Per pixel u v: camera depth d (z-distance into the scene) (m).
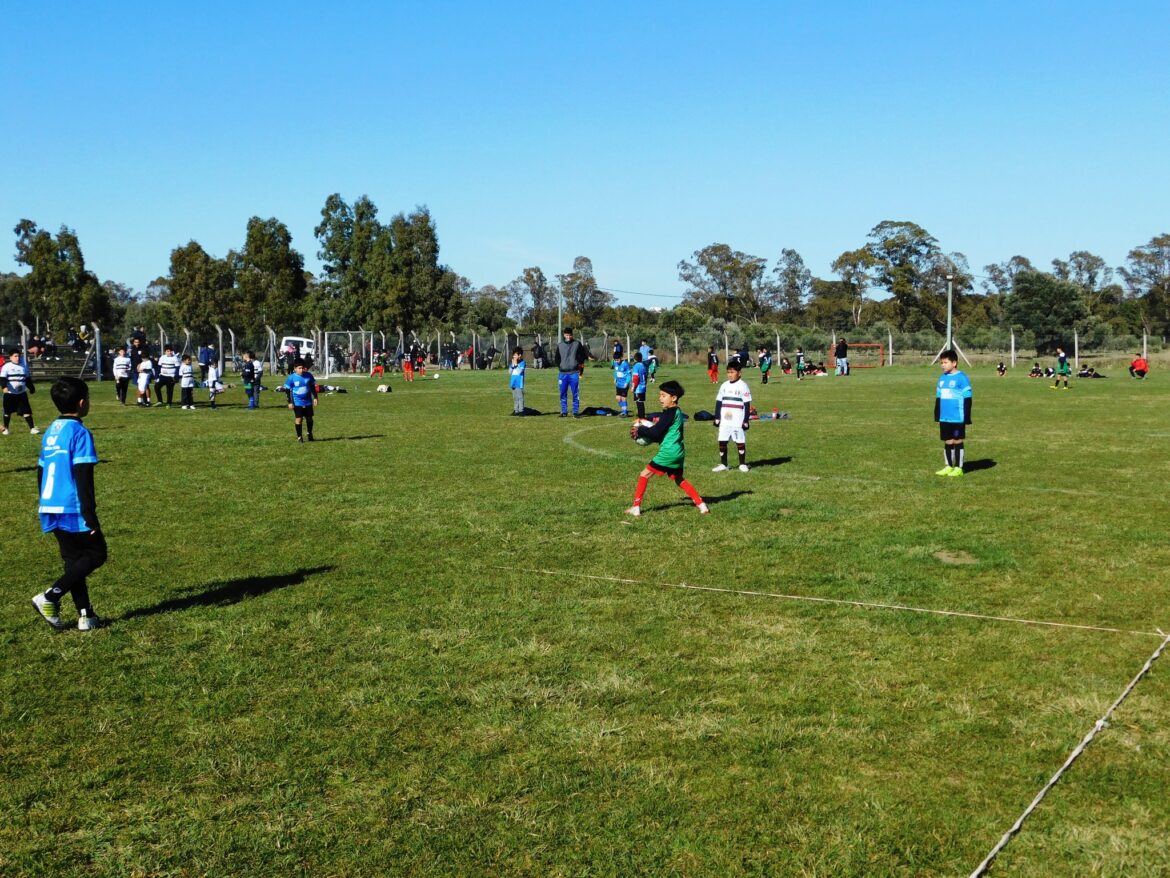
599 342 72.31
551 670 6.14
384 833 4.25
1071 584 8.05
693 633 6.86
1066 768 4.76
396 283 77.31
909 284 111.00
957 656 6.34
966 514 11.14
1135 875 3.90
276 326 78.06
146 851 4.14
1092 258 123.00
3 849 4.16
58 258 73.56
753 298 120.69
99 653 6.52
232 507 11.77
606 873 3.94
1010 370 60.34
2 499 12.43
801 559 8.98
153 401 32.41
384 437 20.03
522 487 13.30
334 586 8.14
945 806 4.43
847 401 31.36
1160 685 5.81
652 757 4.93
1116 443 18.69
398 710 5.54
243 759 4.93
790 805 4.44
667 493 12.76
